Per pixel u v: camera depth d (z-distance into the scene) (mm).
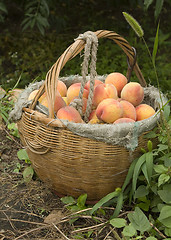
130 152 1492
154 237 1438
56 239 1521
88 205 1697
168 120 1736
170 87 3033
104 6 4875
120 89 1882
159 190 1499
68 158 1488
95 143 1449
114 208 1669
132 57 1860
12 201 1766
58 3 4871
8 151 2174
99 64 3400
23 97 1792
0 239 1525
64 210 1689
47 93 1465
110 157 1480
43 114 1501
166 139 1545
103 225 1574
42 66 3408
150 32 4238
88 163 1486
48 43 3834
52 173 1601
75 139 1449
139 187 1568
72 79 2070
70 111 1569
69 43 3809
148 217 1642
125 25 4078
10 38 3990
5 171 1992
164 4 4754
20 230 1581
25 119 1581
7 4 4629
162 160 1628
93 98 1740
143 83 1955
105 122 1641
